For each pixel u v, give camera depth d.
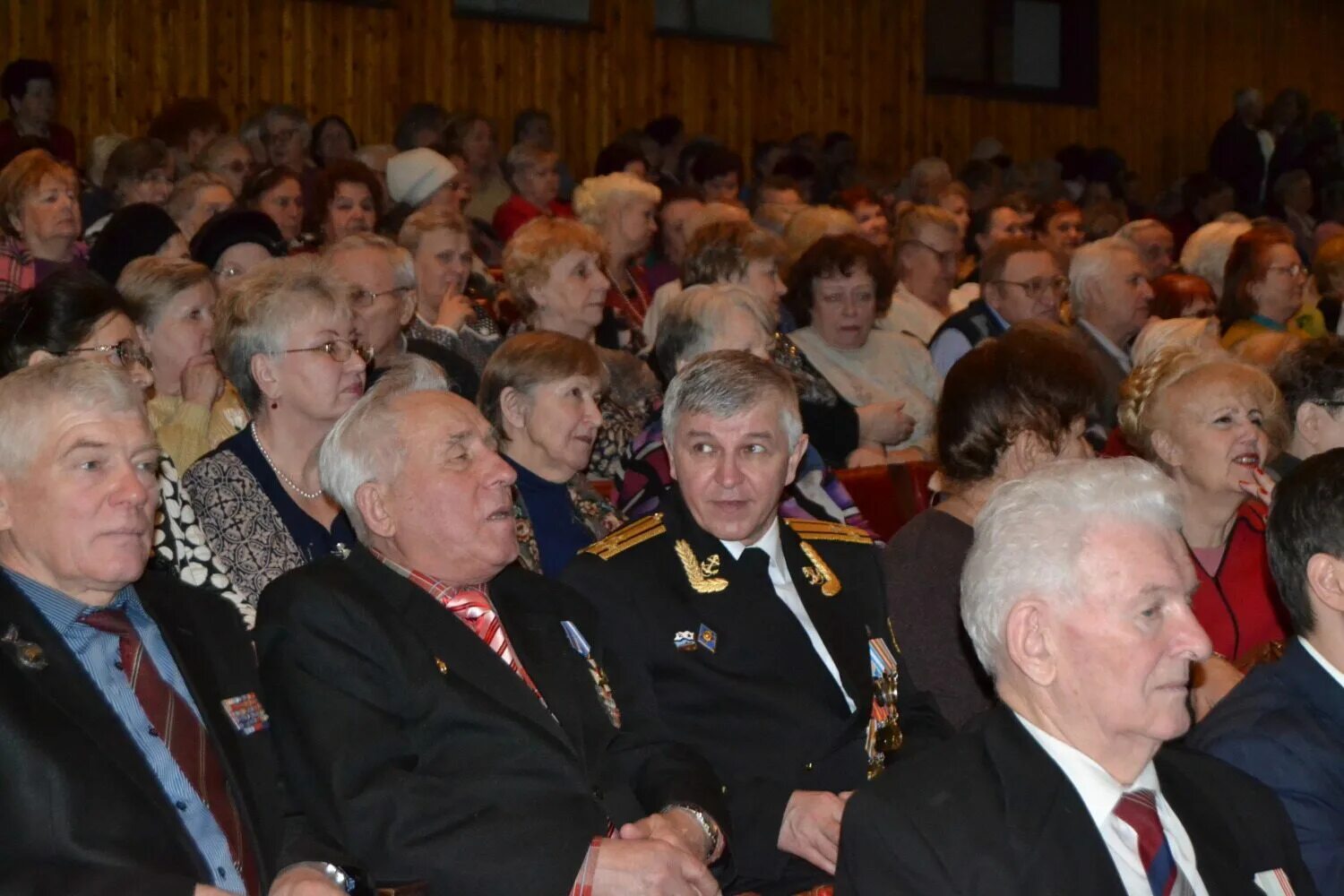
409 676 2.74
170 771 2.56
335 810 2.62
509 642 2.91
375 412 2.89
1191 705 3.27
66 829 2.39
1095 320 6.36
